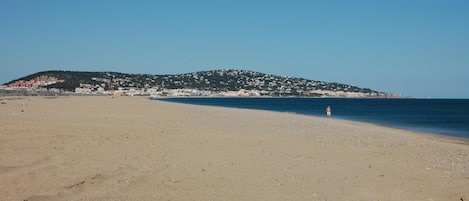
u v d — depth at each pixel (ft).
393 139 63.21
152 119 85.30
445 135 83.25
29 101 161.89
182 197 25.23
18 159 32.68
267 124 85.81
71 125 56.29
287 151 43.96
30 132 45.73
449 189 29.30
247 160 37.19
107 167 31.58
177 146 42.98
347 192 27.96
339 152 44.93
